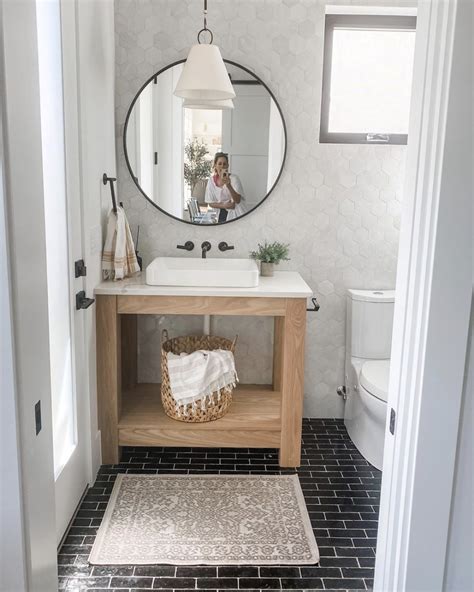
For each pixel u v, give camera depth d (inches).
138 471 107.0
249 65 116.3
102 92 105.4
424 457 43.2
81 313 93.8
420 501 43.9
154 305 103.9
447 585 46.0
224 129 118.0
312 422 130.0
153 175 119.6
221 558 83.1
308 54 115.9
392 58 120.7
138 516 92.8
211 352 109.1
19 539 41.3
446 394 42.2
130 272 113.7
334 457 114.0
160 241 123.0
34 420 42.4
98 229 104.7
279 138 118.3
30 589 42.8
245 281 104.7
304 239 123.4
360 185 121.4
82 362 95.4
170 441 108.5
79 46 88.2
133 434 108.0
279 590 77.4
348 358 124.9
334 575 80.4
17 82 37.7
